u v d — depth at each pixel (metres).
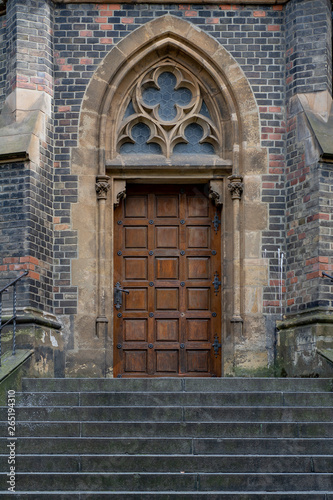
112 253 14.04
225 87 14.22
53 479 9.27
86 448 9.88
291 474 9.31
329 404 11.03
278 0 14.30
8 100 13.95
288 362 13.38
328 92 13.91
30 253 13.20
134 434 10.18
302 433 10.27
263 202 13.99
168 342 14.26
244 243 13.91
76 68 14.22
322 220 13.27
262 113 14.17
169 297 14.36
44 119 13.85
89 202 14.00
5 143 13.43
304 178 13.66
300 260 13.56
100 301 13.80
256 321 13.73
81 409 10.56
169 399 10.95
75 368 13.60
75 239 13.89
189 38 14.25
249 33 14.33
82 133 14.10
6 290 13.13
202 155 14.32
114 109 14.30
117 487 9.25
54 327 13.46
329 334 12.85
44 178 13.76
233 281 13.88
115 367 14.14
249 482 9.28
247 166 14.06
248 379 11.56
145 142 14.42
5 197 13.39
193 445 9.90
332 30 14.41
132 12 14.31
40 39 14.04
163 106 14.49
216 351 14.17
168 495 8.95
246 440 9.92
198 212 14.52
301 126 13.80
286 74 14.23
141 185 14.53
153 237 14.47
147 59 14.38
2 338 12.81
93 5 14.34
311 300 13.23
